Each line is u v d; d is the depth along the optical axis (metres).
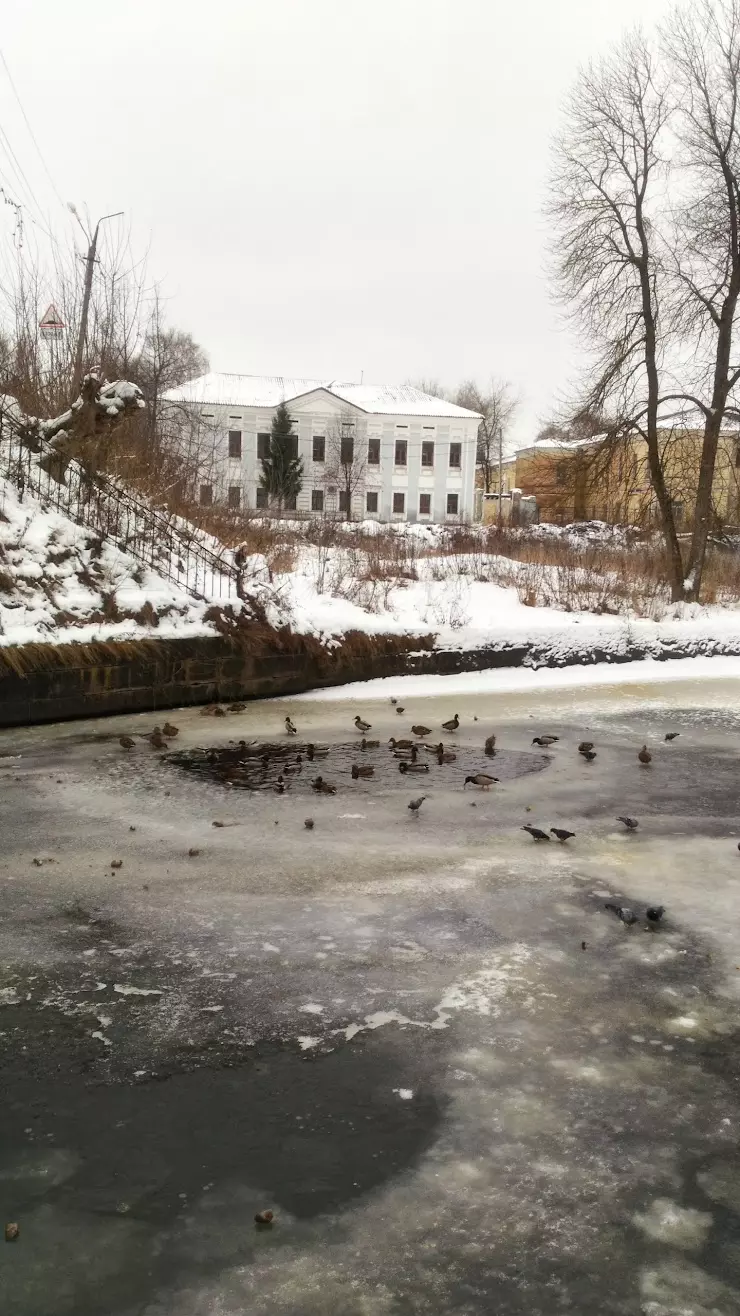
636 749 10.73
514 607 18.66
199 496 20.02
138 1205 3.12
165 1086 3.82
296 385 69.19
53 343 18.06
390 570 19.89
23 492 13.36
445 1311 2.69
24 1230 3.00
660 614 19.45
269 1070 3.94
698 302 21.45
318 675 14.58
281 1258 2.89
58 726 11.39
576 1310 2.69
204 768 9.38
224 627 13.51
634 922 5.55
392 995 4.61
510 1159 3.35
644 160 21.19
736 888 6.19
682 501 24.88
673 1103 3.70
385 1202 3.13
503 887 6.15
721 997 4.63
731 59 20.30
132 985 4.70
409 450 68.62
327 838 7.16
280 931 5.38
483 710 13.20
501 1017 4.40
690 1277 2.81
